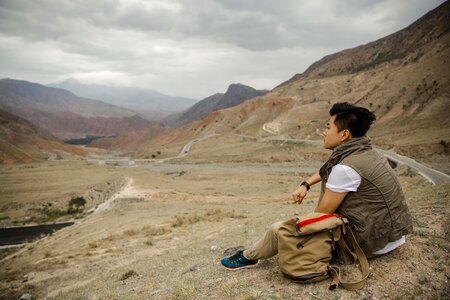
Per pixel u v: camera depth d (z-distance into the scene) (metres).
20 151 179.00
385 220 3.39
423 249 4.34
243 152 147.50
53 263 12.85
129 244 14.34
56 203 62.78
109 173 89.25
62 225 49.50
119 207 37.41
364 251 3.68
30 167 117.19
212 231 14.45
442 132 98.69
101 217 33.66
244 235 10.70
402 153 90.06
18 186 75.00
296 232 3.59
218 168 111.44
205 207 30.89
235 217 18.80
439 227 5.30
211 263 6.30
